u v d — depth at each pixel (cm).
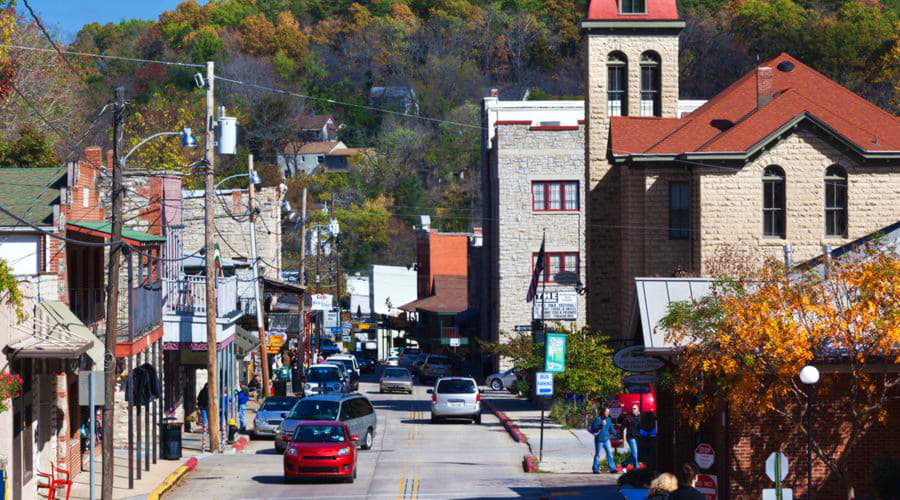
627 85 5600
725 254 4578
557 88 18638
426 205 15875
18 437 2798
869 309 2405
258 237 7938
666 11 5622
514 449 4647
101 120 10519
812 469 2725
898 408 2722
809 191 4703
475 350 10269
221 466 4091
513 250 8412
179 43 17700
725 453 2734
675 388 2606
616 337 5531
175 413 5309
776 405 2612
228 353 5425
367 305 14950
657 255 5012
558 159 8406
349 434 3703
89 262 4047
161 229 5044
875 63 13175
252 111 16538
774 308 2481
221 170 14038
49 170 4175
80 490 3328
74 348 2766
